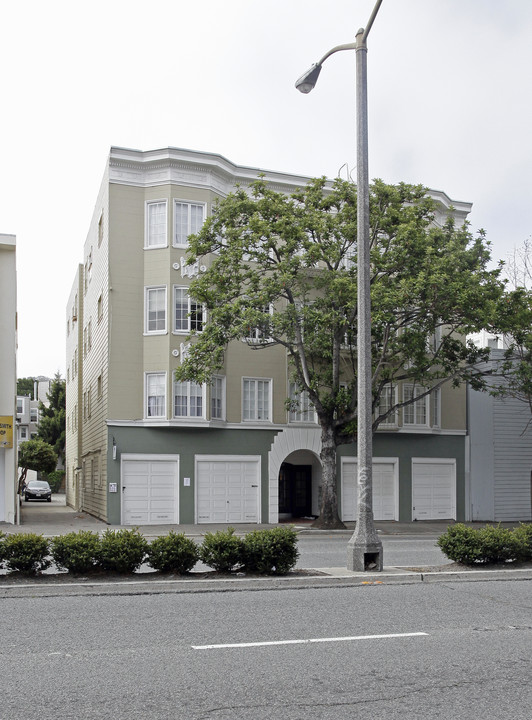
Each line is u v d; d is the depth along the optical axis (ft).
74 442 150.71
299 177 101.45
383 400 104.99
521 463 113.91
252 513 96.32
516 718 19.65
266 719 19.11
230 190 99.30
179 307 93.45
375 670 23.77
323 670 23.62
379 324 80.79
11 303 91.50
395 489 106.32
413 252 79.00
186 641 26.91
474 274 79.25
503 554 47.09
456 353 97.50
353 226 79.46
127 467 91.45
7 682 21.71
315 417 101.09
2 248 91.56
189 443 93.81
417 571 44.73
